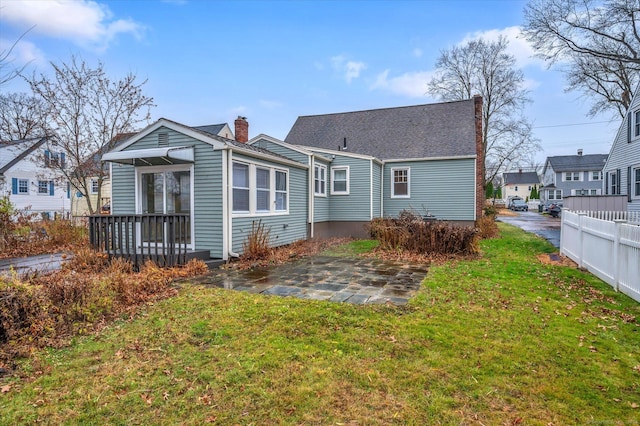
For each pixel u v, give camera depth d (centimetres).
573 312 475
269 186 1053
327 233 1515
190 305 499
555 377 306
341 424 247
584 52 1831
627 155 1638
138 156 825
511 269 755
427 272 737
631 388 291
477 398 276
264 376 307
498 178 6425
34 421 251
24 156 2169
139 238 941
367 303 509
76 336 396
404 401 272
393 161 1616
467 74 3102
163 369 322
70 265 753
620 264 588
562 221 977
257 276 704
